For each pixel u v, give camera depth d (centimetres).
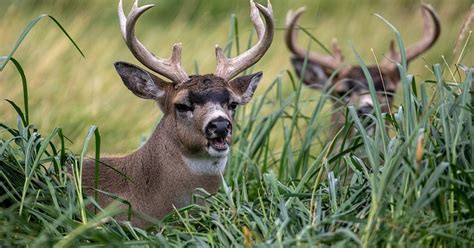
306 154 1436
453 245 1036
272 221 1115
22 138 1175
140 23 2444
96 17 2277
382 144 1147
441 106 1109
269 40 1341
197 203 1276
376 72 1803
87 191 1276
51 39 1983
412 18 2594
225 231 1067
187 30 2336
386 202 1045
